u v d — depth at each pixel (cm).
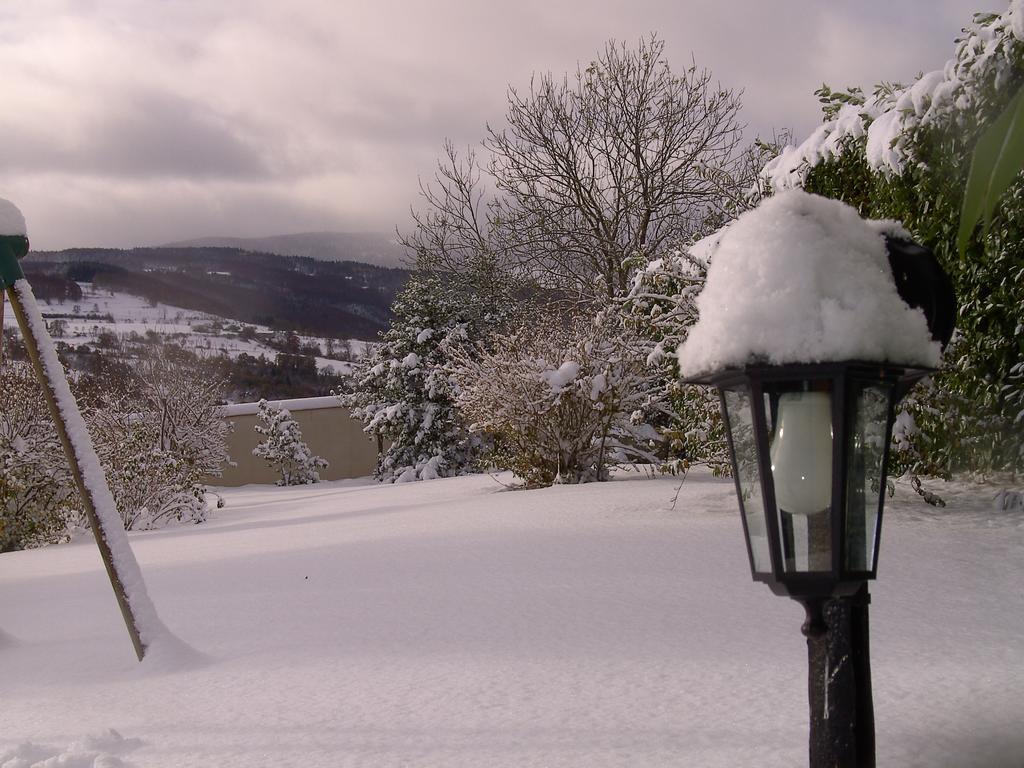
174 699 319
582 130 2216
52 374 414
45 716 314
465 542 647
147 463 1427
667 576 458
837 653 175
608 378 1084
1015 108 92
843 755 173
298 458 2809
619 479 1105
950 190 543
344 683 314
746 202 740
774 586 161
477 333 2486
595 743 234
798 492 156
